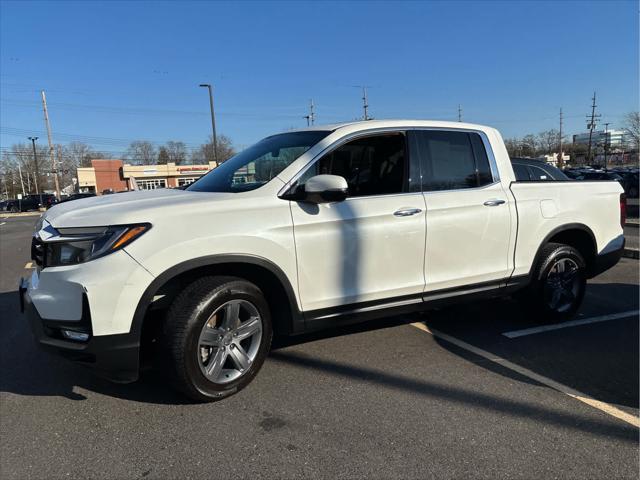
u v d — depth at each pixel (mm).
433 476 2549
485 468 2611
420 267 3961
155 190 4113
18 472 2631
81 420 3166
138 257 2963
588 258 5074
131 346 2984
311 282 3543
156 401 3404
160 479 2562
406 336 4645
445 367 3928
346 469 2613
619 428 3004
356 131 3820
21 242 14703
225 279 3301
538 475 2553
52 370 3992
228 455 2752
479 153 4352
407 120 4086
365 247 3701
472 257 4203
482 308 5520
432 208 3959
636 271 7488
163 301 3266
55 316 2998
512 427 3020
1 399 3482
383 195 3826
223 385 3320
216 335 3271
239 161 4184
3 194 106625
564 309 4930
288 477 2555
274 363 4027
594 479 2520
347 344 4445
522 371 3846
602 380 3686
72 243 3012
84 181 74812
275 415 3184
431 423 3068
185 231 3102
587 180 5090
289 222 3412
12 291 7070
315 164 3645
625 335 4621
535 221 4523
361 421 3098
